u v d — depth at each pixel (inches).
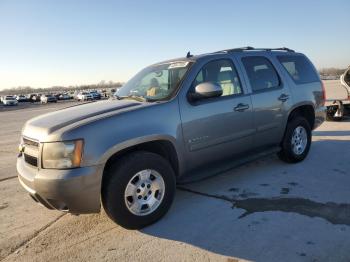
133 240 137.7
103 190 139.0
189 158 162.7
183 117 158.2
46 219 164.1
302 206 159.0
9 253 133.5
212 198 175.9
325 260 115.3
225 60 187.3
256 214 153.6
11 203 188.2
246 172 214.8
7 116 1036.5
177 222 150.8
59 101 2522.1
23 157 149.6
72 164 128.6
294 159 222.8
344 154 245.1
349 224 138.9
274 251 122.8
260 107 194.5
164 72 181.3
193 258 122.0
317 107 239.8
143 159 142.9
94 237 142.3
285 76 217.9
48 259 127.6
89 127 133.1
